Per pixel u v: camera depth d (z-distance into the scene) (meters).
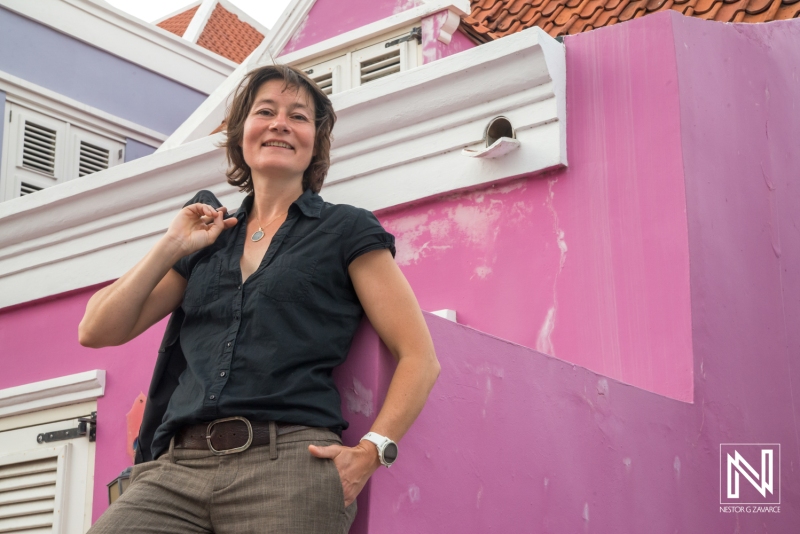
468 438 2.78
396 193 4.88
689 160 4.19
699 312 4.00
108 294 2.45
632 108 4.36
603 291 4.20
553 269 4.36
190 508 2.13
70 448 5.35
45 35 9.80
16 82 9.40
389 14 6.71
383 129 4.89
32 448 5.52
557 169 4.47
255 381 2.18
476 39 6.47
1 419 5.73
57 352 5.70
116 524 2.10
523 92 4.52
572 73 4.57
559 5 6.87
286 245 2.37
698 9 5.90
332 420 2.21
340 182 5.09
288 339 2.23
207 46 12.80
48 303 5.87
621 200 4.25
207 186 5.30
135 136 10.49
